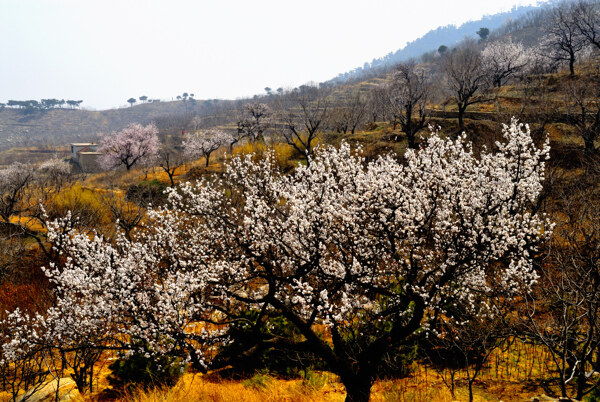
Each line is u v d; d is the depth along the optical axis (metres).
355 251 7.30
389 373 8.07
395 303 7.28
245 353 6.96
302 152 29.95
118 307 7.09
